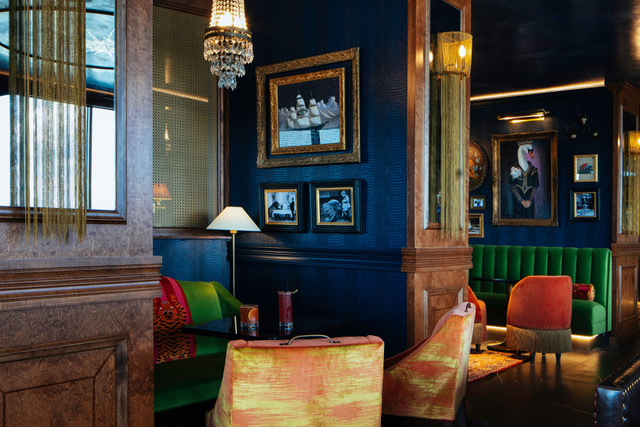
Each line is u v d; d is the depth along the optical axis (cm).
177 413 300
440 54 411
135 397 217
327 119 427
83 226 201
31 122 193
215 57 351
